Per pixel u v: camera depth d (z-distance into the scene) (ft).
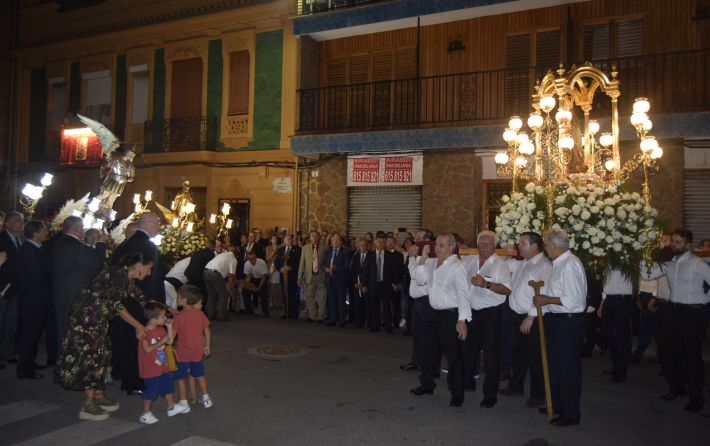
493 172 44.98
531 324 20.51
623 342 24.93
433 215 46.50
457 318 21.13
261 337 34.32
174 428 18.34
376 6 47.11
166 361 19.11
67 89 65.67
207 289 40.57
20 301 24.48
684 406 21.48
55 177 66.08
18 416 19.47
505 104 45.52
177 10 58.49
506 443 17.30
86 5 65.00
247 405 20.84
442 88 47.96
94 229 25.16
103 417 19.13
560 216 23.97
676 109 38.78
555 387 19.66
